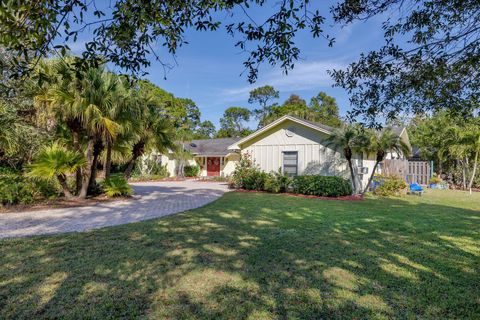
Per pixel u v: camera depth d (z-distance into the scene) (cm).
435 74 321
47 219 639
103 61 260
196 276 331
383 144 1041
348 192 1100
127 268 350
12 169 955
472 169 1602
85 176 923
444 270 357
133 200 971
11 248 420
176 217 666
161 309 261
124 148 1077
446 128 1596
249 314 254
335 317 252
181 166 2394
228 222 614
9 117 854
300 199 1005
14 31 210
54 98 764
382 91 363
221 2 264
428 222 632
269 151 1366
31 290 291
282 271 347
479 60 295
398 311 262
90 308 260
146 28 264
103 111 838
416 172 1823
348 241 475
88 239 471
